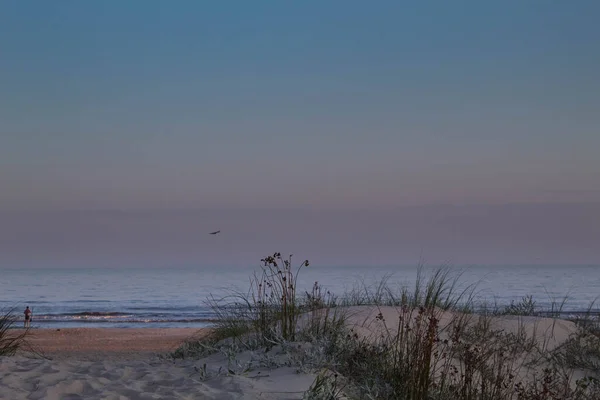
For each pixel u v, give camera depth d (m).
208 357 8.73
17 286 118.69
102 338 24.09
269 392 6.21
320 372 6.96
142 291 92.25
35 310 47.44
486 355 7.92
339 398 6.04
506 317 10.70
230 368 7.42
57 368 7.41
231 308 10.69
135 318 38.94
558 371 8.38
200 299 66.44
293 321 8.81
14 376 6.82
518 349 9.03
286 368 7.23
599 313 12.50
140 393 6.10
